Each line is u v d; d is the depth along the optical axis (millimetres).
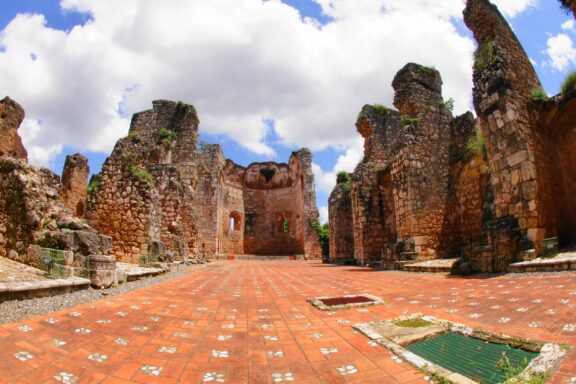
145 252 12602
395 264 13656
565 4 9461
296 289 8398
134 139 14047
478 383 2752
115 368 3094
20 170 7531
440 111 16078
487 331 3924
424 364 3115
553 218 9508
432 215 14352
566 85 10016
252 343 3910
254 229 38969
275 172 40625
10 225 7395
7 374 2707
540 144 10211
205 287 8516
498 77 10086
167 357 3424
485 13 10828
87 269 6938
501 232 9055
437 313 5086
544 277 6988
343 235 22859
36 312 4531
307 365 3258
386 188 18672
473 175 14570
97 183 13633
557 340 3455
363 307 5793
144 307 5496
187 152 25156
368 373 3029
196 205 29828
